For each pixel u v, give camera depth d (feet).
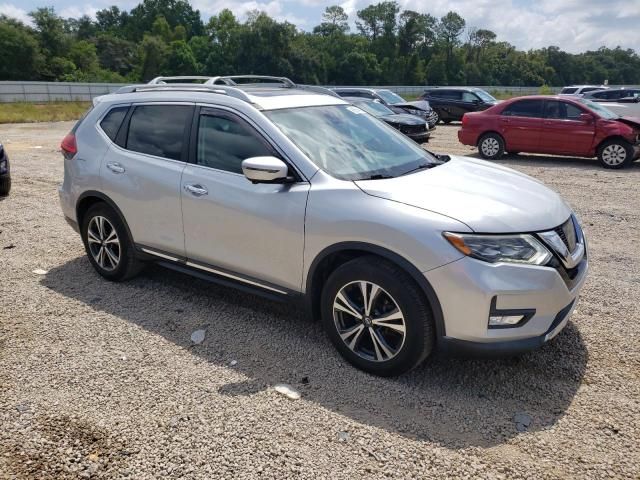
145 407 10.21
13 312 14.20
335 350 12.30
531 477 8.49
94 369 11.50
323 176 11.53
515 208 10.64
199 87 14.03
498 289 9.68
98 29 416.87
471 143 44.65
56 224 22.72
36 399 10.44
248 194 12.23
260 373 11.39
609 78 437.58
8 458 8.89
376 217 10.48
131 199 14.62
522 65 396.16
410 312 10.34
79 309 14.42
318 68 302.45
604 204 26.76
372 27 377.50
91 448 9.12
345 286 11.20
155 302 14.85
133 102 15.21
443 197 10.77
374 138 13.83
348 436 9.43
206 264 13.50
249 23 291.79
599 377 11.21
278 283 12.28
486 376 11.26
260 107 12.75
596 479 8.43
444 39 378.53
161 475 8.53
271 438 9.37
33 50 234.17
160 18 362.33
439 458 8.90
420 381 11.09
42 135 60.34
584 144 39.63
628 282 16.38
